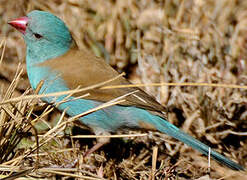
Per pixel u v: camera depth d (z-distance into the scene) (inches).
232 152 410.3
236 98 433.4
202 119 426.6
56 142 387.9
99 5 530.3
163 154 404.2
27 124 334.3
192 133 426.6
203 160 398.6
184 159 386.9
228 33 515.2
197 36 488.1
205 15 514.3
